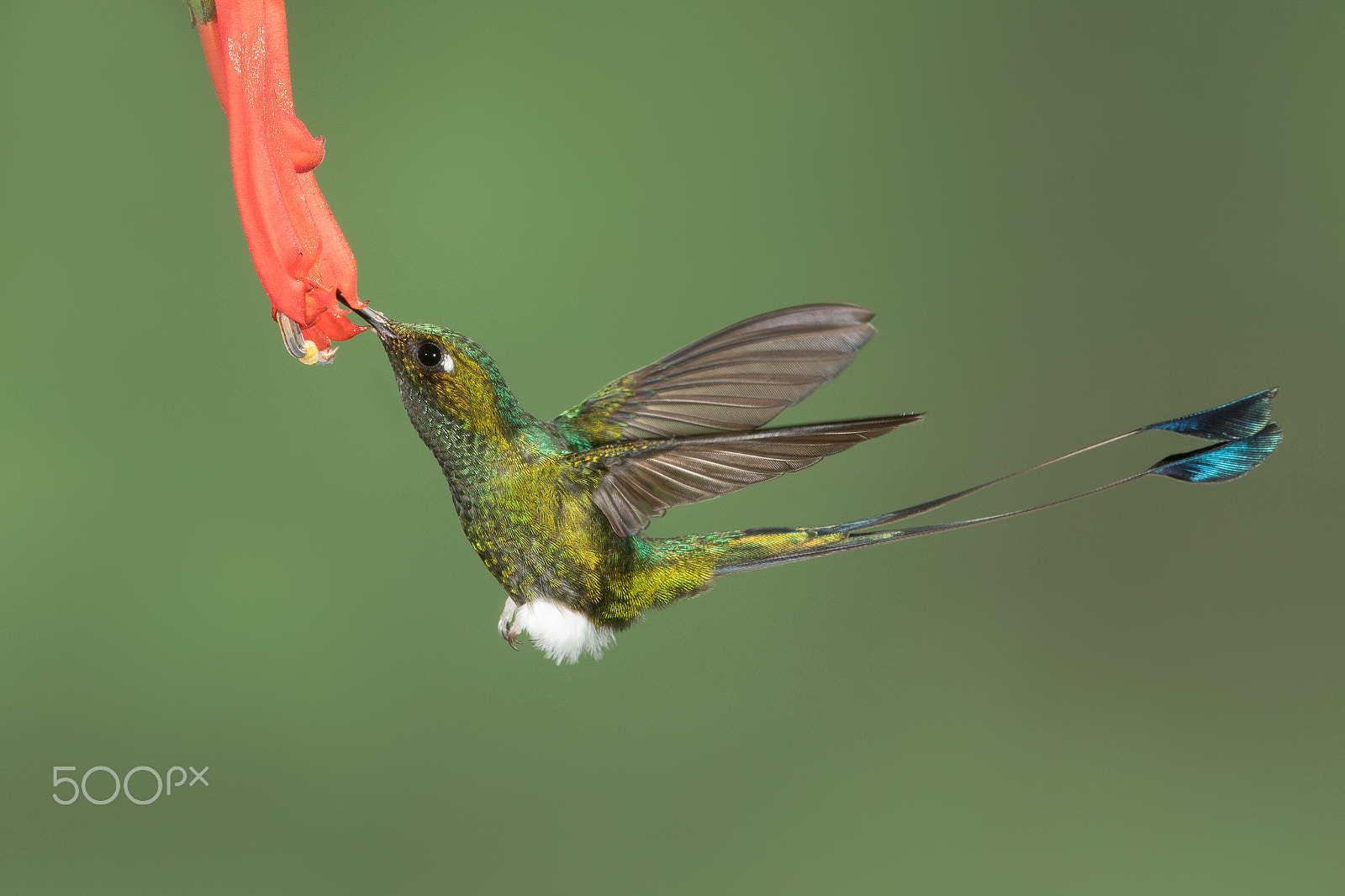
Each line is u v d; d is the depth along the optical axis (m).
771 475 1.79
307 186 1.77
